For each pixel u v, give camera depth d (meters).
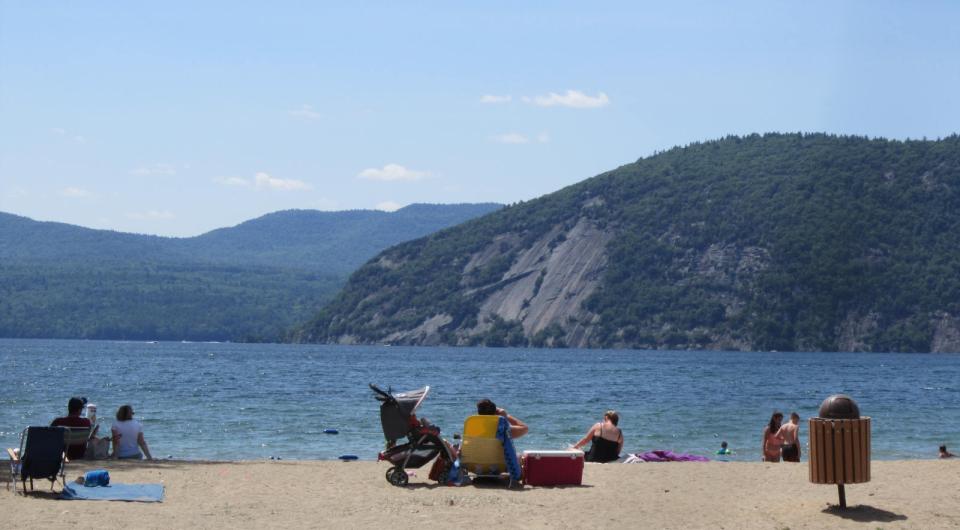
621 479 21.17
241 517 16.52
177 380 100.81
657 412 61.22
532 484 20.25
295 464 24.94
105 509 16.80
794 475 21.62
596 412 60.50
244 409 59.41
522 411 61.19
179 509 17.11
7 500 17.41
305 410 58.53
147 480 20.80
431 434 20.38
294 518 16.55
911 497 17.70
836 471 16.33
